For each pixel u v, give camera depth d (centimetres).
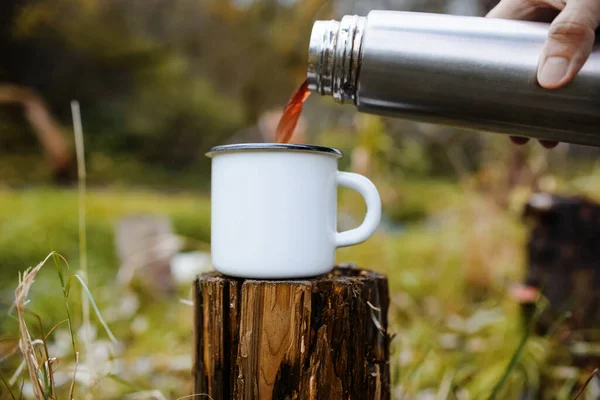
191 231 220
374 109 70
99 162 406
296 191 68
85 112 474
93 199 245
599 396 83
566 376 89
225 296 69
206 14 534
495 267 141
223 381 69
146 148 493
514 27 67
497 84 67
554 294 94
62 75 469
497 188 154
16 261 147
